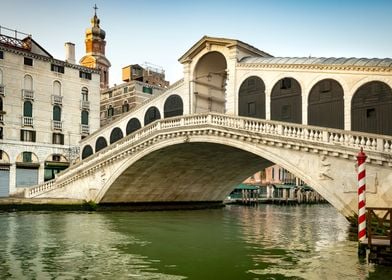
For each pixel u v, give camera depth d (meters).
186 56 26.86
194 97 26.80
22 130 35.03
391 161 15.19
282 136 18.78
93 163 29.36
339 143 16.97
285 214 33.41
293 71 21.58
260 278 10.62
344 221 26.55
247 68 23.61
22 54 35.19
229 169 32.16
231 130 21.14
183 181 32.62
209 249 14.78
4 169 33.94
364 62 19.08
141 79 50.88
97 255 13.46
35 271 11.23
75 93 38.59
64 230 19.12
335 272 11.11
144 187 30.95
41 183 35.00
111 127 33.16
